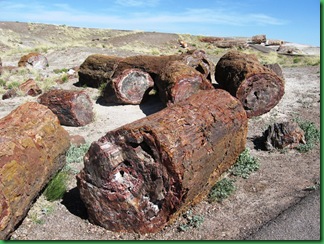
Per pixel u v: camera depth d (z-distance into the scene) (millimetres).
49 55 27500
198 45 46500
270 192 6746
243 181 7227
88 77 16234
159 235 5691
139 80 12688
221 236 5512
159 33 53938
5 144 5871
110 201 5773
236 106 7172
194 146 5664
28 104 7430
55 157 7078
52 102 11039
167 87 11188
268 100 11094
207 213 6172
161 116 5898
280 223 5543
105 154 5551
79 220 6230
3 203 5117
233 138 7066
